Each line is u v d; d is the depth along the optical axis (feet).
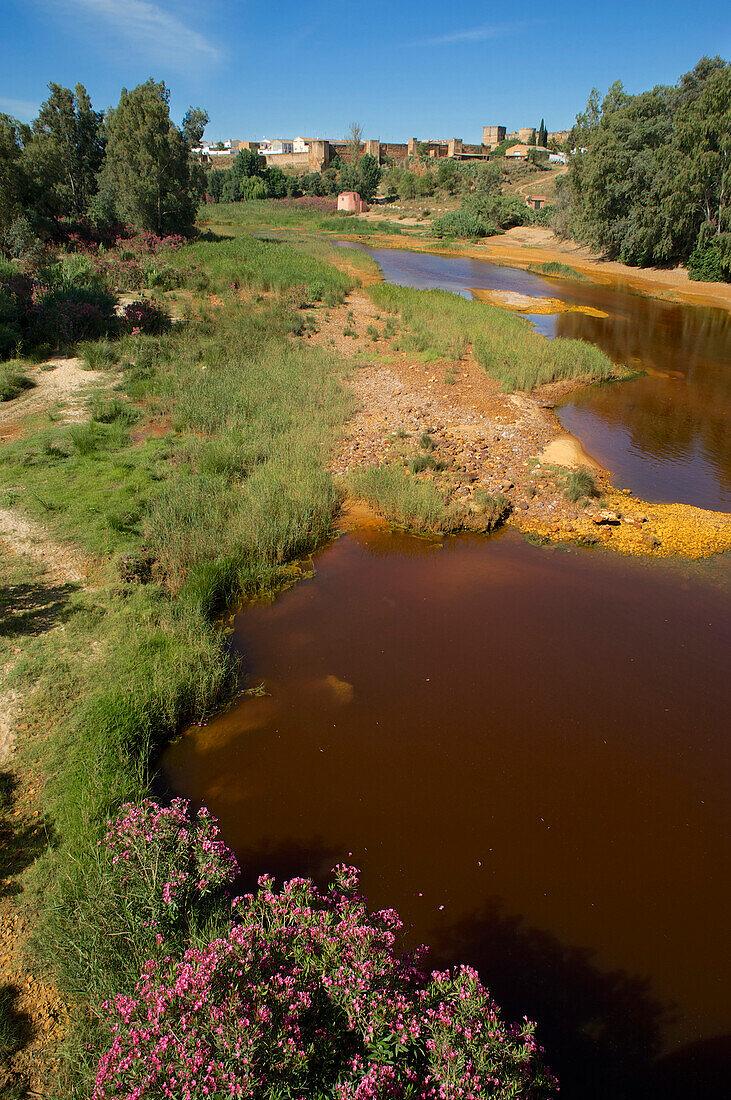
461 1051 8.46
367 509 32.32
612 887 15.03
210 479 31.58
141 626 21.99
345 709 20.06
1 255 71.61
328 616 24.62
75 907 12.57
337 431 38.58
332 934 10.05
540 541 30.09
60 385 43.83
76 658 20.38
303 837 15.94
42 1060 10.80
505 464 36.24
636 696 20.81
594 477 35.65
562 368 53.88
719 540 29.84
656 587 26.71
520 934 13.93
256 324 58.59
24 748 17.10
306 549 29.12
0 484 30.68
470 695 20.68
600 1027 12.28
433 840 15.98
